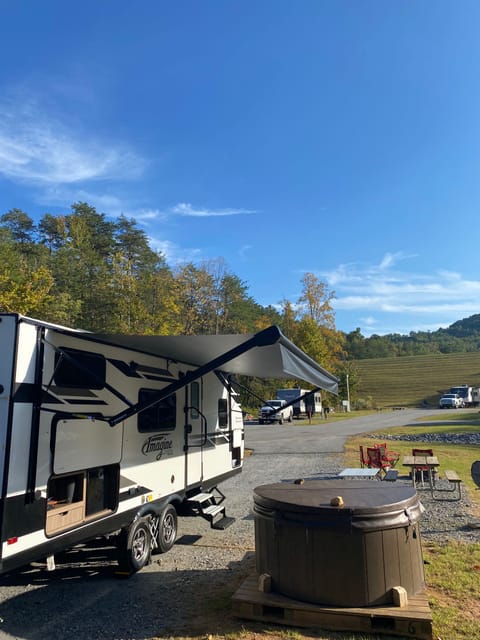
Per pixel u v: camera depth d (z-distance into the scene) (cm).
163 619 429
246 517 812
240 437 980
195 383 779
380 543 398
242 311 4925
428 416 3575
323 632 390
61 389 465
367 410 5094
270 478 1180
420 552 430
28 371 425
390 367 9656
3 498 390
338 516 398
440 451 1557
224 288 4612
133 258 6128
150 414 632
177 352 636
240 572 546
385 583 395
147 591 497
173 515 662
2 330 417
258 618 414
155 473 635
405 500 424
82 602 470
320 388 728
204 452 800
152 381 638
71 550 627
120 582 523
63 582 524
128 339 539
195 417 772
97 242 6178
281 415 3167
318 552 403
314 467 1334
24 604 466
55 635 403
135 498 581
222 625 411
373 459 1176
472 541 649
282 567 420
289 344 503
